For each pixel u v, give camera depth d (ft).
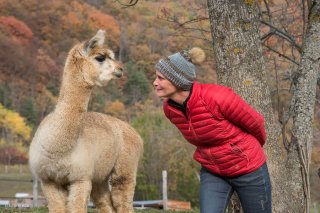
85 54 20.67
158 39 102.78
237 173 14.08
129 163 25.13
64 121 20.20
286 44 35.17
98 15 190.90
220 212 14.16
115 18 176.55
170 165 95.40
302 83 22.77
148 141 96.89
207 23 36.68
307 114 22.36
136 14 168.04
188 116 13.93
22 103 191.42
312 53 22.86
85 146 21.47
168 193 96.27
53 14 212.02
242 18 19.45
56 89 200.03
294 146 21.81
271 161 19.67
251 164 14.06
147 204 64.23
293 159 21.58
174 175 95.40
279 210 19.81
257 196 14.20
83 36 201.46
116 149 24.17
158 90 14.07
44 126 20.58
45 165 20.56
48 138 20.17
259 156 14.23
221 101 13.56
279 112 21.89
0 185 116.98
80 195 21.17
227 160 14.03
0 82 194.08
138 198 96.43
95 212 34.65
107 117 24.59
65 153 20.45
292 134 22.15
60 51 207.21
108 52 21.11
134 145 25.38
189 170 95.61
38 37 208.03
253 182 14.10
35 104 193.57
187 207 66.59
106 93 169.27
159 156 95.91
